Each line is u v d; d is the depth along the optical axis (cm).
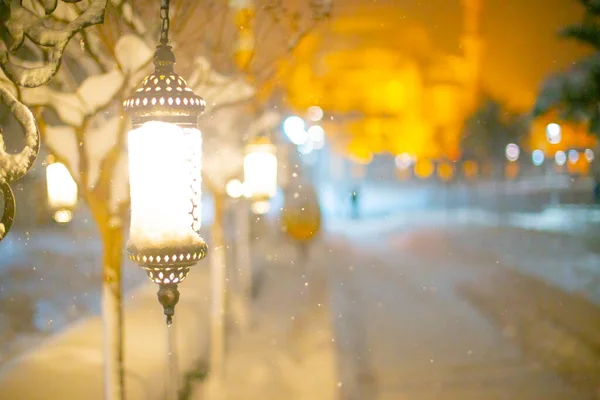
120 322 447
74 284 1256
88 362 536
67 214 634
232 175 813
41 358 552
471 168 5319
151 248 264
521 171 5584
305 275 1533
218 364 792
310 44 791
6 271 1342
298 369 822
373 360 858
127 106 271
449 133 5031
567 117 1762
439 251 2078
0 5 281
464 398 705
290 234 1553
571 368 804
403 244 2303
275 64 683
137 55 446
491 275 1572
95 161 437
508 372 797
